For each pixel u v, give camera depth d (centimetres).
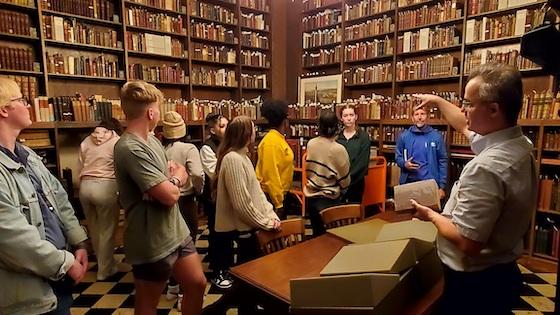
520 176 104
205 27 534
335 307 105
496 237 109
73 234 146
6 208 109
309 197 265
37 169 135
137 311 163
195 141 506
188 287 177
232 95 600
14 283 113
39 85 392
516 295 116
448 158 401
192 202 287
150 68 480
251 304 142
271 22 621
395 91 493
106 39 435
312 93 606
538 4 349
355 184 341
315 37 596
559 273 150
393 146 467
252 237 218
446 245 121
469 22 405
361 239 172
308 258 157
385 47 498
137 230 155
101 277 300
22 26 370
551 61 163
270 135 265
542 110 330
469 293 114
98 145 297
